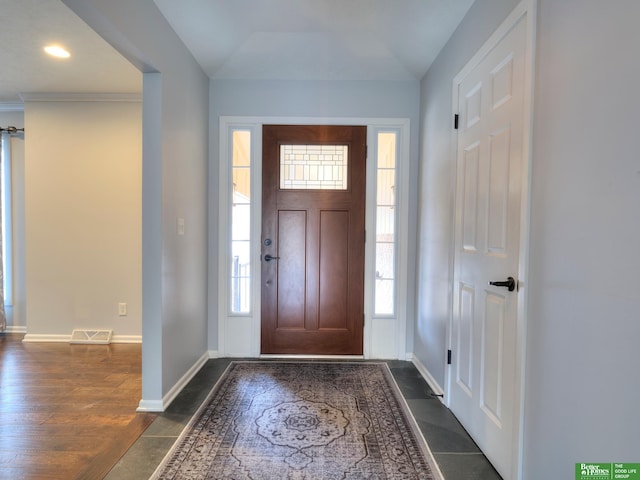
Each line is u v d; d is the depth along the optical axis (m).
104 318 3.56
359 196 3.13
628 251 0.94
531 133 1.40
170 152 2.29
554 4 1.27
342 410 2.22
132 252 3.54
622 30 0.96
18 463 1.69
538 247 1.35
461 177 2.14
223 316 3.13
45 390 2.47
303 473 1.63
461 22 2.18
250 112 3.09
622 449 0.95
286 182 3.14
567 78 1.19
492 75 1.77
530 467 1.39
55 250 3.54
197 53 2.64
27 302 3.55
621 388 0.96
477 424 1.86
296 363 3.02
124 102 3.50
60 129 3.51
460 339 2.11
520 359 1.44
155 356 2.19
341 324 3.18
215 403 2.29
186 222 2.58
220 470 1.64
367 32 2.46
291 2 2.14
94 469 1.64
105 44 2.54
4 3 2.05
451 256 2.26
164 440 1.88
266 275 3.16
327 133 3.11
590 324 1.08
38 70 2.96
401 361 3.10
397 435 1.95
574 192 1.15
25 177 3.52
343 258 3.16
